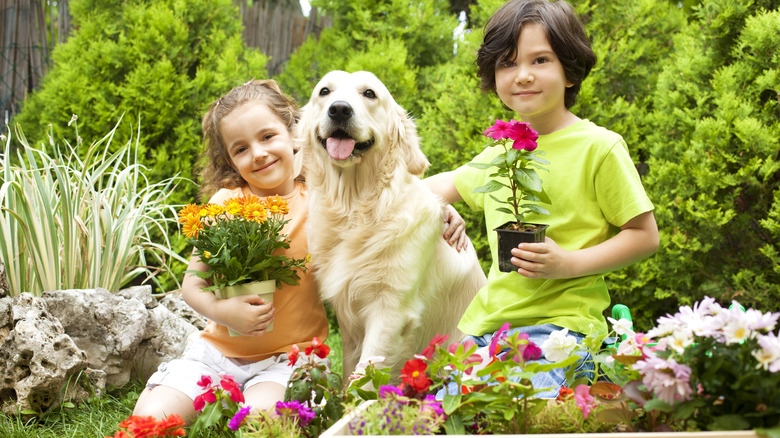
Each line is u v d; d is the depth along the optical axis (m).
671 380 1.46
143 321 3.22
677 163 4.21
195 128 5.31
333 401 1.95
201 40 5.62
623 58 4.61
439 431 1.81
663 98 4.31
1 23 6.27
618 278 4.23
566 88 2.60
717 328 1.50
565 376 2.02
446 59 5.89
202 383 2.04
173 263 4.91
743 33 3.96
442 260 2.79
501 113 4.54
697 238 4.02
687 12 4.84
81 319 3.06
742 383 1.43
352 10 6.01
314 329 2.85
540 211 2.10
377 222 2.62
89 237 3.34
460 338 2.98
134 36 5.36
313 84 5.78
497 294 2.48
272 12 6.61
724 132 3.94
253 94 2.87
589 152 2.35
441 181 2.95
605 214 2.38
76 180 3.65
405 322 2.63
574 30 2.39
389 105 2.74
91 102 5.29
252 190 2.97
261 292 2.44
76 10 5.74
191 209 2.44
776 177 3.98
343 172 2.66
